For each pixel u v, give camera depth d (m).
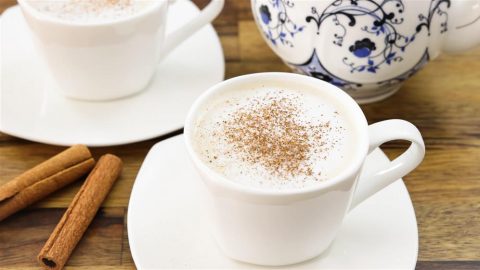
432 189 0.54
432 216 0.53
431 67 0.64
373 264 0.47
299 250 0.46
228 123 0.47
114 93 0.59
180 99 0.60
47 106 0.58
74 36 0.55
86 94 0.59
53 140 0.55
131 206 0.50
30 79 0.61
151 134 0.56
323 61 0.57
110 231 0.51
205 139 0.46
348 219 0.50
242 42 0.67
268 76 0.50
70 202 0.53
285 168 0.45
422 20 0.54
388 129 0.46
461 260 0.50
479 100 0.61
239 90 0.50
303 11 0.55
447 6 0.55
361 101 0.61
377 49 0.55
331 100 0.49
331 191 0.43
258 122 0.47
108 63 0.57
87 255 0.50
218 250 0.48
